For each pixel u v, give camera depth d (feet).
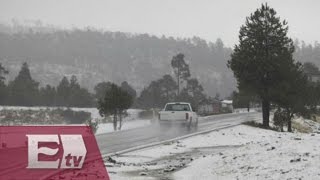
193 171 46.88
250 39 123.65
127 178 43.11
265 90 121.90
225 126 109.70
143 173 45.78
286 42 124.47
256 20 123.34
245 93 125.39
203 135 88.28
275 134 91.61
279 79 122.11
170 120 105.29
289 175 37.37
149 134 93.09
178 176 44.62
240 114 207.10
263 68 120.16
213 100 291.79
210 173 44.21
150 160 57.21
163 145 72.90
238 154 51.06
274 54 122.72
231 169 44.09
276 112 131.75
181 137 85.10
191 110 109.70
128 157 59.16
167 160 57.36
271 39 122.52
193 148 70.28
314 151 45.32
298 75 125.59
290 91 122.52
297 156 43.80
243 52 123.34
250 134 93.09
